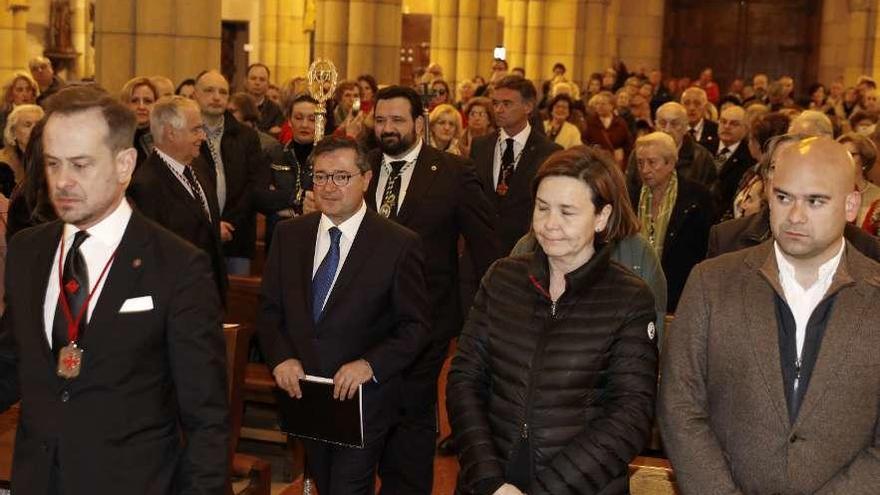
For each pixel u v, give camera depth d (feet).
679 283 21.63
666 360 11.40
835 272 10.82
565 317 11.64
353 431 14.33
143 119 24.66
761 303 10.89
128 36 31.78
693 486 10.85
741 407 10.87
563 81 57.00
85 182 9.84
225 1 74.95
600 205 11.66
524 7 84.02
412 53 73.87
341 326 14.74
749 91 74.43
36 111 22.77
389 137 18.40
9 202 17.79
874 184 21.42
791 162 10.57
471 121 34.32
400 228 15.23
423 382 17.04
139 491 10.00
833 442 10.57
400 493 17.02
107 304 10.05
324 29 50.72
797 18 99.50
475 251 18.65
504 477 11.60
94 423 9.95
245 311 21.81
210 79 24.04
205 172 21.39
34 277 10.34
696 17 101.60
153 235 10.36
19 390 10.80
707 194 21.85
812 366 10.74
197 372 10.21
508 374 11.69
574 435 11.47
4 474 15.72
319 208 15.70
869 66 86.79
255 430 21.35
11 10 59.52
